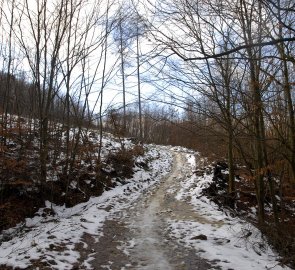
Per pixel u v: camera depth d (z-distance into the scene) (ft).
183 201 49.47
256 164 33.42
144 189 61.52
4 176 41.42
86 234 30.78
